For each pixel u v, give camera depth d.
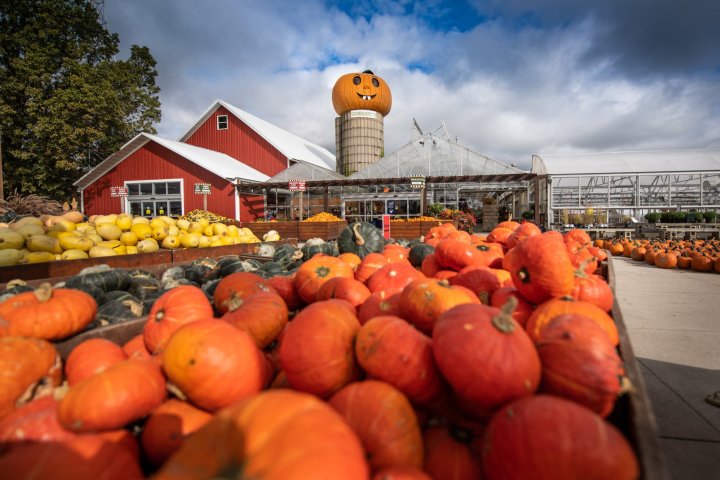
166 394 1.56
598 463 1.00
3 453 1.23
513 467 1.08
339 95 36.78
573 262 3.49
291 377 1.60
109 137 27.44
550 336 1.54
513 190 24.73
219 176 23.56
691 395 3.29
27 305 2.02
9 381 1.47
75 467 1.09
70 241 5.02
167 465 0.93
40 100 23.17
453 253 3.06
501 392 1.31
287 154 28.62
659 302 6.68
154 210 25.06
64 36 25.53
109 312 2.76
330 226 12.59
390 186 22.64
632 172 21.64
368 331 1.56
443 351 1.40
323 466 0.88
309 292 2.89
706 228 16.53
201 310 2.21
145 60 31.89
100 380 1.37
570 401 1.30
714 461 2.44
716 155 22.11
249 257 6.18
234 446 0.94
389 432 1.25
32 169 24.17
